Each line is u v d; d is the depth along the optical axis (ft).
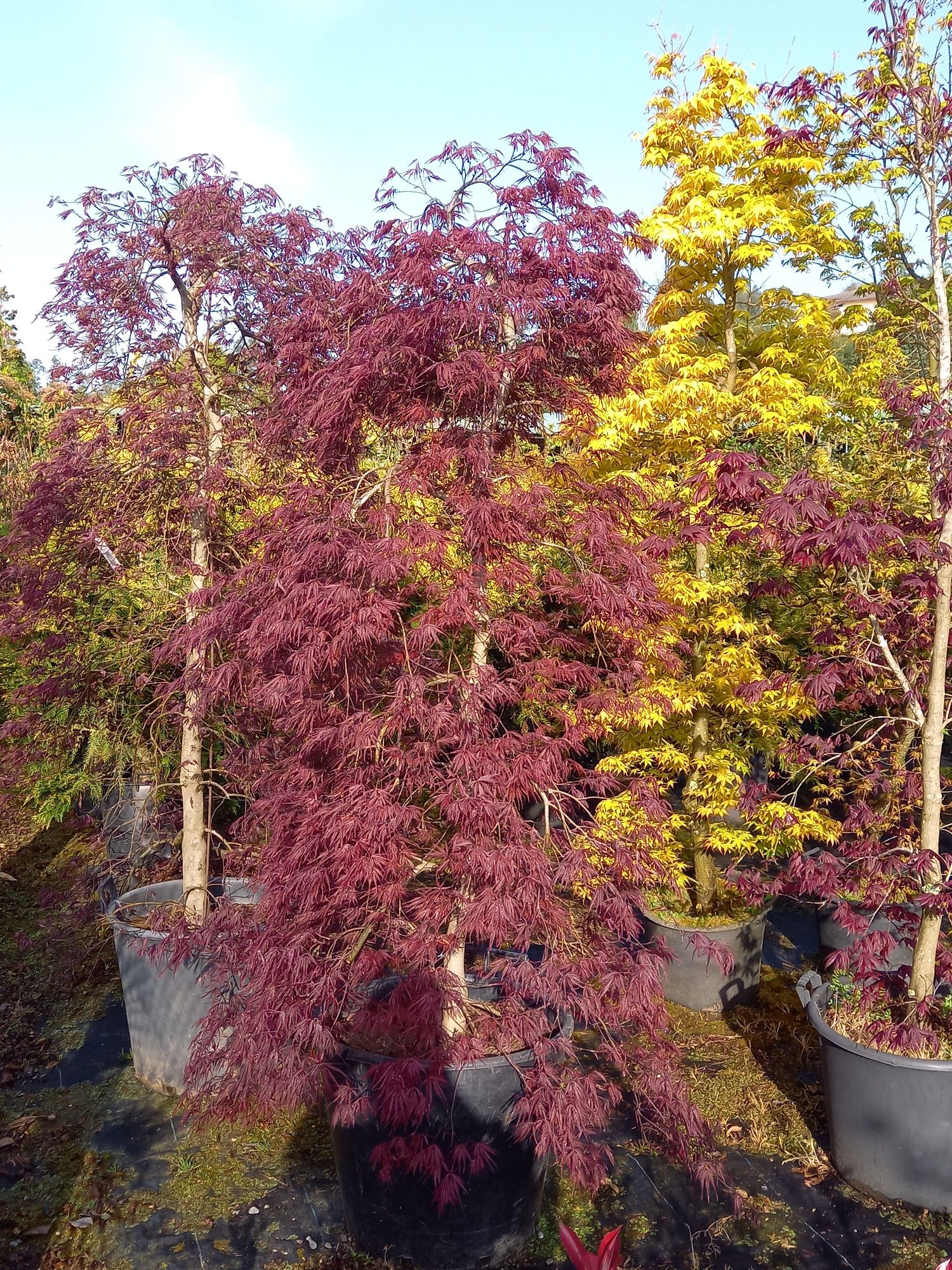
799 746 14.23
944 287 12.60
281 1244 10.82
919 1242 10.69
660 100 16.71
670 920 17.08
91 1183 11.96
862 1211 11.29
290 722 10.41
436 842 10.46
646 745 18.19
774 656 20.02
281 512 10.71
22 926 21.50
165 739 16.81
